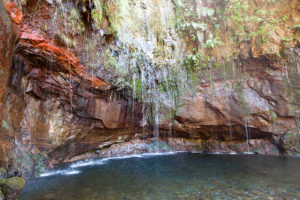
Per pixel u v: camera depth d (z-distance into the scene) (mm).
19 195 3711
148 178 4973
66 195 3773
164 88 9695
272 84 8359
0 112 3695
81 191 3998
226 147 9234
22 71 4980
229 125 9141
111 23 7645
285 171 5473
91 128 7496
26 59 4945
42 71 5488
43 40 4852
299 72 7875
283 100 8148
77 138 7070
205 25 10047
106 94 7551
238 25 9305
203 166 6312
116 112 8102
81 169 5898
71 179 4832
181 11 10914
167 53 10195
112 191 4012
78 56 5938
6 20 3512
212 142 9547
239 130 9078
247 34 9023
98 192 3953
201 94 9398
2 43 3410
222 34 9758
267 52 8305
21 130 5027
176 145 9867
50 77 5719
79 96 6652
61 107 6418
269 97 8406
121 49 8227
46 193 3846
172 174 5355
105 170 5805
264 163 6543
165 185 4402
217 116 9180
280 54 8234
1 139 3715
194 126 9570
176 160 7367
